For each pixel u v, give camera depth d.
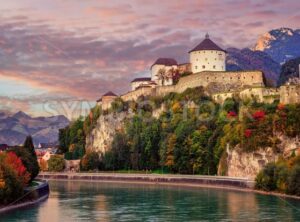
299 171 134.62
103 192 166.38
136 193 159.38
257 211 107.38
